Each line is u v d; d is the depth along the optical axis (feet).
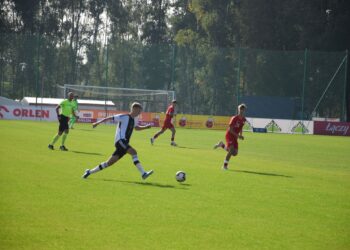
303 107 250.98
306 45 299.38
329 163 104.12
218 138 164.55
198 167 81.15
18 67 245.24
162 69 251.60
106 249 33.99
